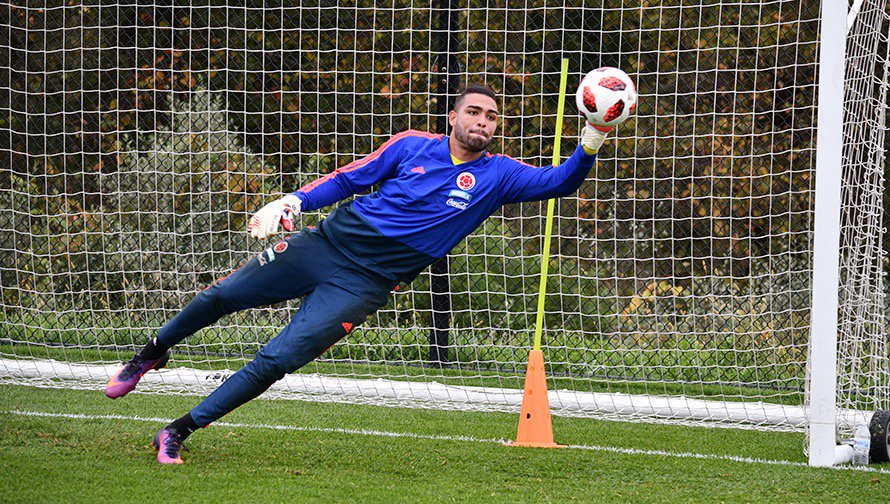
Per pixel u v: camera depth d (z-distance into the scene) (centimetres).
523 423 1880
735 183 2908
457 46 2795
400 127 2906
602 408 2288
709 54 2845
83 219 2970
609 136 2950
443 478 1548
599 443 1939
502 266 3047
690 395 2559
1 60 3088
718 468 1691
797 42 2417
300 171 2712
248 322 3097
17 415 1947
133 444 1697
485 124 1535
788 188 2892
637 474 1628
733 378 2784
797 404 2478
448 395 2369
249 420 2042
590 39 2884
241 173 2794
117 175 3114
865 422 2058
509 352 2923
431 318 2902
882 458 1773
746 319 3005
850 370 2128
